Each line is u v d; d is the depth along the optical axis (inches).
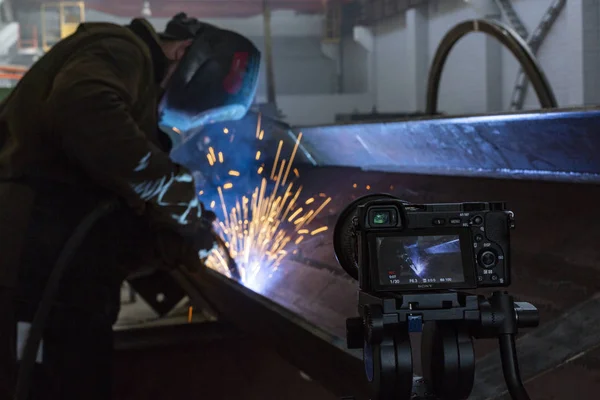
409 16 338.6
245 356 81.4
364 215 31.8
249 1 382.9
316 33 464.1
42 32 416.5
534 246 55.3
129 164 61.9
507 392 36.9
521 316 32.5
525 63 95.9
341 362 42.0
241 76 74.7
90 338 66.1
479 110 283.1
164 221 68.5
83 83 61.3
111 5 380.8
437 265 31.6
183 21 74.6
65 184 65.0
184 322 90.2
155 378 79.6
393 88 379.6
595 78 206.5
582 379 37.2
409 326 30.7
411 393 33.0
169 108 75.5
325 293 61.5
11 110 65.5
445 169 79.6
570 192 58.2
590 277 47.3
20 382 59.3
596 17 204.2
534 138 60.9
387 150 87.7
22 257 63.2
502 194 65.1
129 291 118.6
